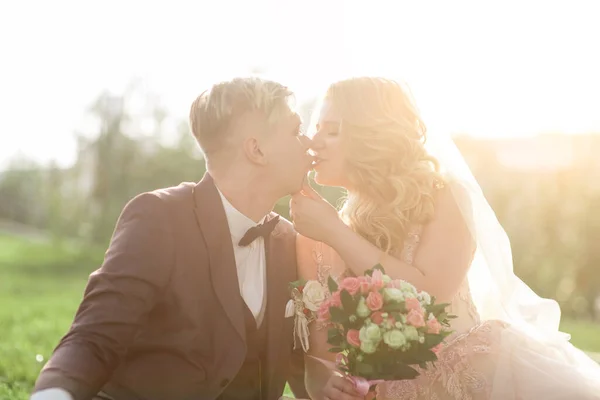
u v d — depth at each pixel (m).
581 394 3.12
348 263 3.22
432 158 3.43
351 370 2.90
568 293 17.22
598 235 16.86
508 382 3.14
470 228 3.32
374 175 3.37
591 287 17.05
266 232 3.16
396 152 3.37
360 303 2.83
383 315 2.79
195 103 3.16
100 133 23.66
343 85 3.44
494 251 3.43
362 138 3.37
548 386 3.14
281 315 3.21
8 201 37.56
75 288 15.21
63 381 2.60
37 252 24.56
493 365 3.18
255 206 3.15
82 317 2.77
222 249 3.03
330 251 3.38
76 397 2.62
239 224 3.12
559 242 17.11
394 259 3.21
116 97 23.72
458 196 3.33
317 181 3.48
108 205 23.75
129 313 2.80
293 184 3.17
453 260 3.27
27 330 7.61
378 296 2.81
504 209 17.41
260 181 3.13
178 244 2.96
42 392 2.57
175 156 23.34
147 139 23.64
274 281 3.22
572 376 3.18
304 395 3.48
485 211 3.45
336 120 3.41
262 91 3.10
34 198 36.56
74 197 24.53
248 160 3.10
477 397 3.15
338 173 3.42
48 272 19.77
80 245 24.22
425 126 3.49
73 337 2.72
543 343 3.32
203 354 2.96
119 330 2.78
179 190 3.10
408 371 2.83
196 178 23.28
